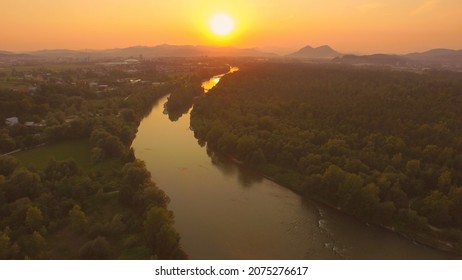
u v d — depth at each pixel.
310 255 100.25
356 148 159.00
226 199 131.50
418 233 109.50
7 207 104.12
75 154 163.50
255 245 103.94
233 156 171.00
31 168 131.12
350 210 119.94
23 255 87.25
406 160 144.75
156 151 180.00
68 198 114.75
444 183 125.25
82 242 96.69
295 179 142.75
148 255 92.44
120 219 104.31
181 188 139.25
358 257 100.25
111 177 135.75
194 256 97.50
